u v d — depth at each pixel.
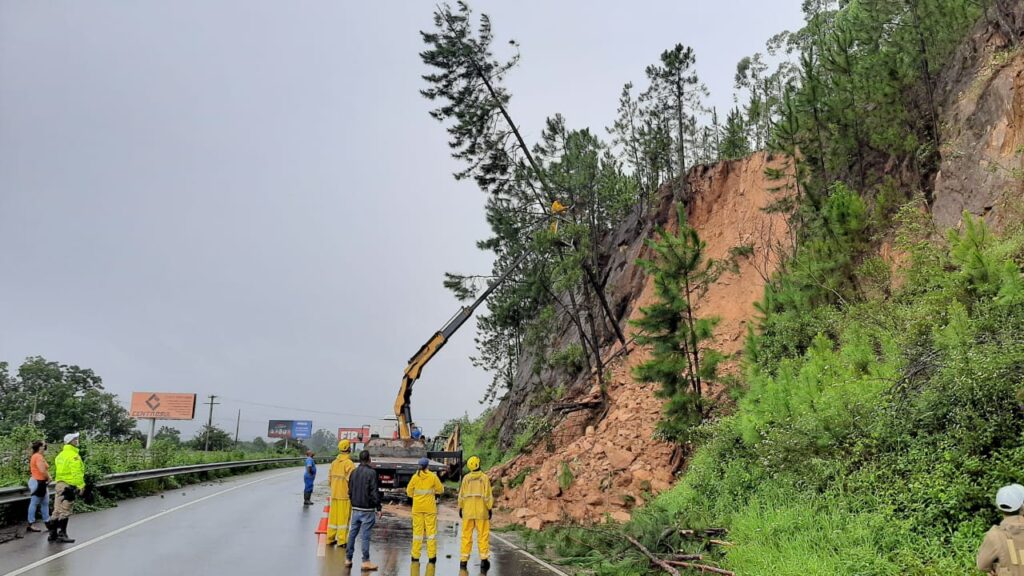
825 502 10.10
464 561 11.48
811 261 16.64
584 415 23.59
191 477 28.14
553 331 35.31
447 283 27.02
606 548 12.77
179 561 10.40
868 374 11.77
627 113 44.66
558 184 26.69
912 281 13.59
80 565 9.77
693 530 11.66
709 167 31.38
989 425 8.29
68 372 77.56
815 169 21.30
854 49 21.23
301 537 13.69
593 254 30.38
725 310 24.22
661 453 17.80
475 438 40.81
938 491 8.30
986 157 15.57
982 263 10.74
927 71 19.16
